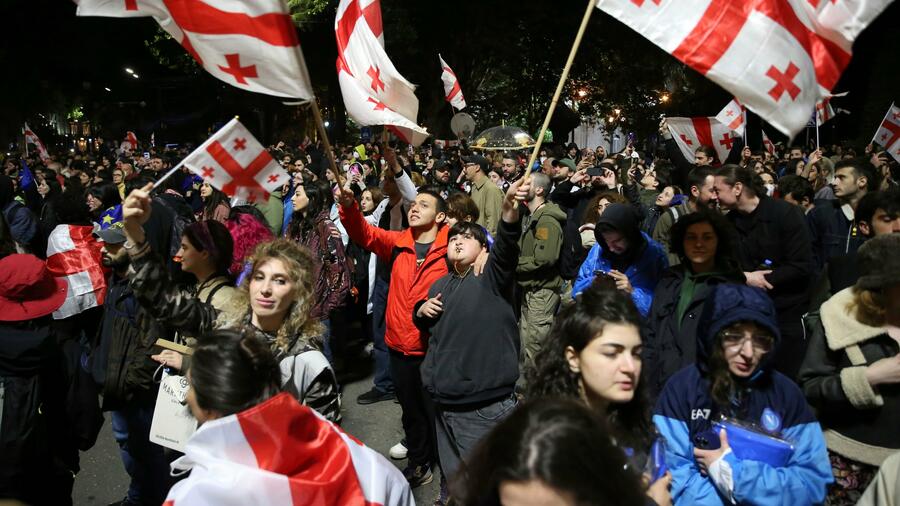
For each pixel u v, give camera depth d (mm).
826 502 3113
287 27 3465
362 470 2234
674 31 3484
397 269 5000
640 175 13336
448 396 3982
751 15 3398
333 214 8094
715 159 8453
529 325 6285
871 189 5969
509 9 29922
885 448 2969
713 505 2537
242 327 3252
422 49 30156
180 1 3504
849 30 3371
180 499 2004
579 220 7797
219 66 3572
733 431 2520
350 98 5266
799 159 14070
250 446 2068
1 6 35656
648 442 2352
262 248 3322
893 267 2900
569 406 1495
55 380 3996
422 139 5383
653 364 3883
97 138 43031
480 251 4055
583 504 1372
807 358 3211
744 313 2594
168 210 6137
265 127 40219
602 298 2400
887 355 2984
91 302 5574
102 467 5445
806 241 4727
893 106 10969
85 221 5898
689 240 3904
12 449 3756
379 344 6625
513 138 14352
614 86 33156
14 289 3730
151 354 3740
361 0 5129
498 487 1440
